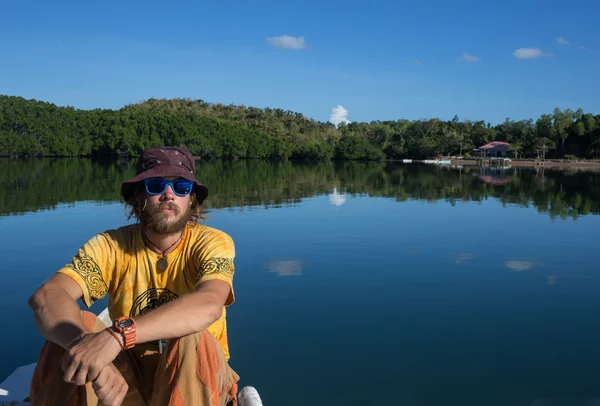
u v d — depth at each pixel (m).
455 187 29.45
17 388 2.99
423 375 4.71
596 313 6.37
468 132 102.50
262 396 4.31
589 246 10.68
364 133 113.56
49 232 11.28
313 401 4.25
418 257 9.38
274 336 5.56
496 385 4.50
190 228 2.57
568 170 59.53
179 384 2.08
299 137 98.25
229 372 2.37
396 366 4.88
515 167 67.88
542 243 10.98
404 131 106.31
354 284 7.52
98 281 2.40
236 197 21.34
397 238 11.30
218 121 95.44
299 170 50.97
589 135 87.62
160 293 2.49
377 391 4.37
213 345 2.19
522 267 8.72
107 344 1.91
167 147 2.53
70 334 2.02
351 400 4.23
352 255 9.50
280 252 9.69
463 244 10.73
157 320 2.00
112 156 79.88
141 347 2.41
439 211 16.92
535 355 5.15
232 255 2.50
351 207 17.80
